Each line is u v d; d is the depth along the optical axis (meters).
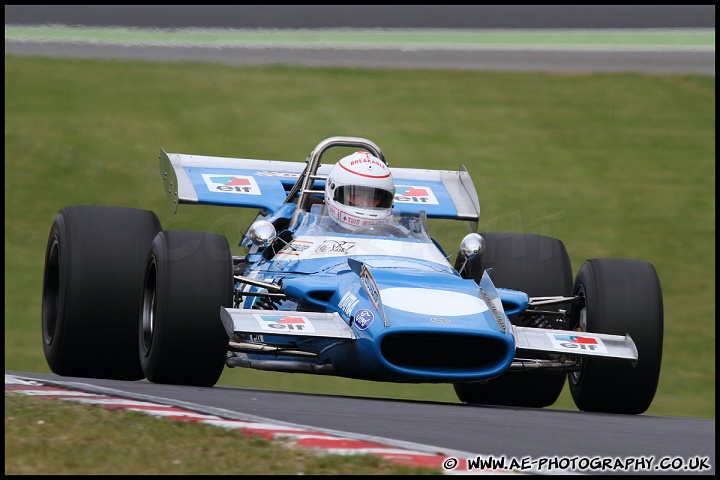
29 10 119.12
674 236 74.56
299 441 18.86
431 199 35.91
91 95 97.81
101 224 31.88
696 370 55.03
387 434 20.41
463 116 96.94
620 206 79.06
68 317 31.14
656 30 122.88
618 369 28.91
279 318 26.08
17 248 68.00
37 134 86.81
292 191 33.97
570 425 23.72
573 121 96.44
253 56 111.75
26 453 17.81
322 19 125.56
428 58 113.81
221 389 29.02
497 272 33.47
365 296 26.62
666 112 98.94
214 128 91.56
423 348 26.08
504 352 25.84
